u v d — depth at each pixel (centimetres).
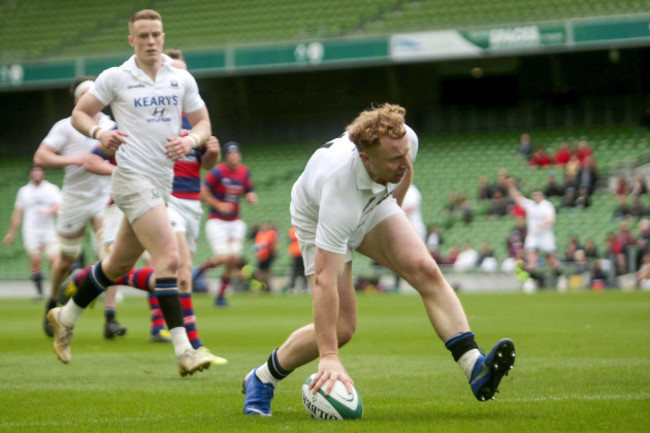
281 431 1408
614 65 10569
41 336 3522
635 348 2778
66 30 12425
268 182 10975
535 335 3253
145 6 12531
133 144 2191
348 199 1468
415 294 7638
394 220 1616
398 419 1520
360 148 1437
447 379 2147
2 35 12500
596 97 10775
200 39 11662
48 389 2014
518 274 7650
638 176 8600
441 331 1588
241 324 4081
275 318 4500
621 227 7800
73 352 2859
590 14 9788
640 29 9156
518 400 1734
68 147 3300
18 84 10856
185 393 1948
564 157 9738
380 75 11338
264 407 1641
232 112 11988
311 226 1573
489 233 8994
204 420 1550
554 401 1706
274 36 11181
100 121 2850
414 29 10369
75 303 2319
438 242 8606
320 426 1447
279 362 1617
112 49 11944
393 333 3512
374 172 1451
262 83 11712
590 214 8831
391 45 9888
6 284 9612
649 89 10581
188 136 2205
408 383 2077
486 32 9581
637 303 5278
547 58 10675
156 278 2184
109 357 2711
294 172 11088
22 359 2656
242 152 11725
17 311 5478
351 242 1605
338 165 1465
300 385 2086
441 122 11300
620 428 1386
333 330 1520
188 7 12412
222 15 12075
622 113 10638
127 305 6206
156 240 2186
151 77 2208
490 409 1625
